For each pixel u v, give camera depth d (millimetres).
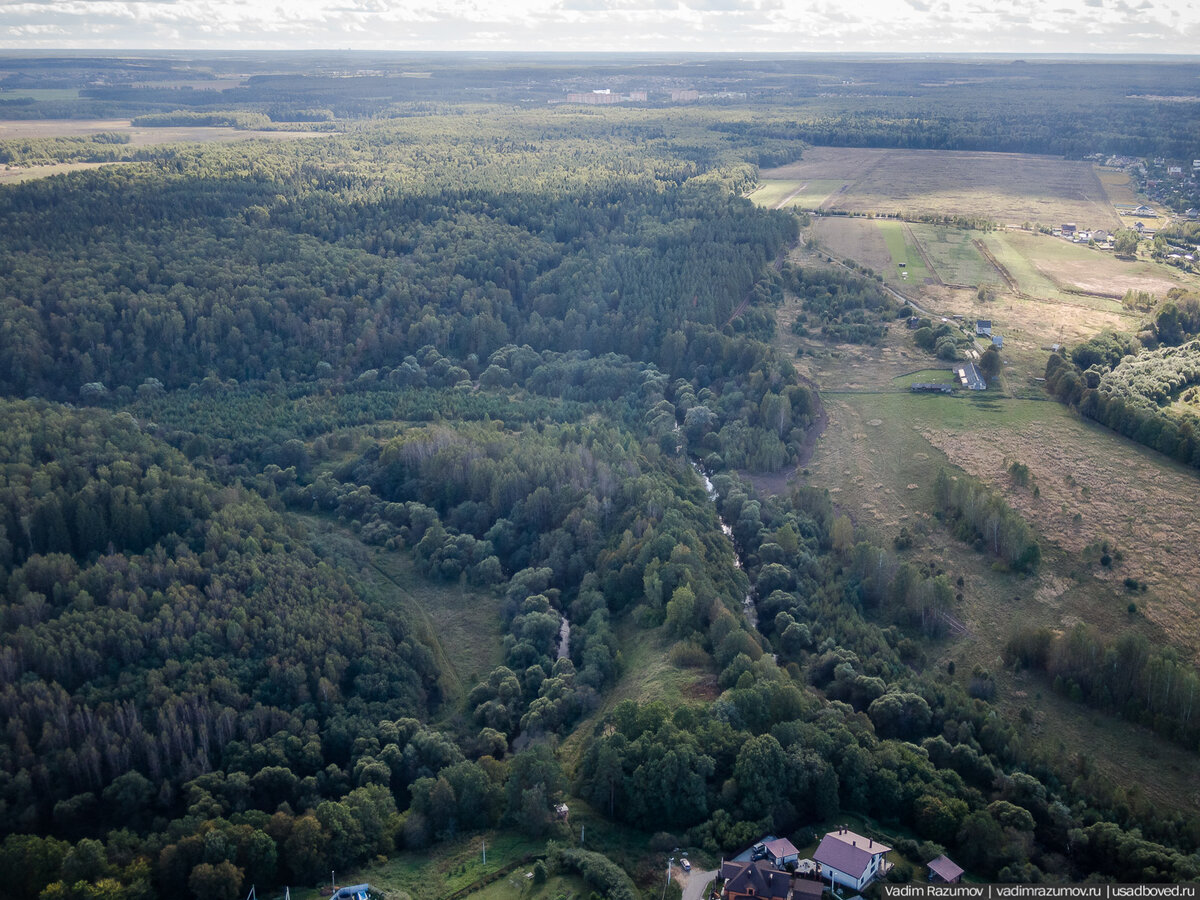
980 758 155875
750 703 156750
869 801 144625
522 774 147375
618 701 172250
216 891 129750
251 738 161125
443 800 144875
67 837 143875
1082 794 151375
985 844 133625
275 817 141000
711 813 140750
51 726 154250
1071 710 176125
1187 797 156250
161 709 159875
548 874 131875
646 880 130000
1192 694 166375
